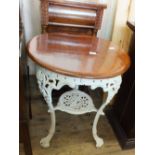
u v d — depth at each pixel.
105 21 1.46
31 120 1.28
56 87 0.83
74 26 1.17
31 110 1.35
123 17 1.24
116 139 1.23
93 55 0.91
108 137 1.24
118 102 1.32
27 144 0.93
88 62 0.84
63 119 1.33
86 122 1.32
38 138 1.17
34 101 1.44
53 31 1.18
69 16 1.13
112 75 0.78
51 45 0.96
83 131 1.25
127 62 0.89
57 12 1.11
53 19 1.13
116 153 1.15
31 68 1.59
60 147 1.14
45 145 1.11
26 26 1.45
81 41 1.07
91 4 1.13
